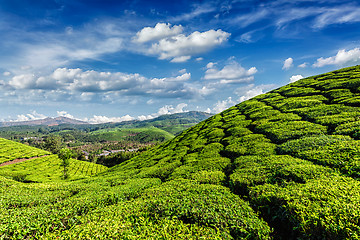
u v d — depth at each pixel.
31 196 19.06
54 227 11.14
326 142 17.22
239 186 14.57
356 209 7.96
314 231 7.95
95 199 15.43
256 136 25.84
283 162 15.80
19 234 10.23
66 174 67.31
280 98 40.88
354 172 11.84
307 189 10.81
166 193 14.27
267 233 9.02
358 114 21.23
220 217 9.80
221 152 25.77
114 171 39.47
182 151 32.66
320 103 29.44
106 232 8.62
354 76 35.38
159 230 8.85
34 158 106.50
